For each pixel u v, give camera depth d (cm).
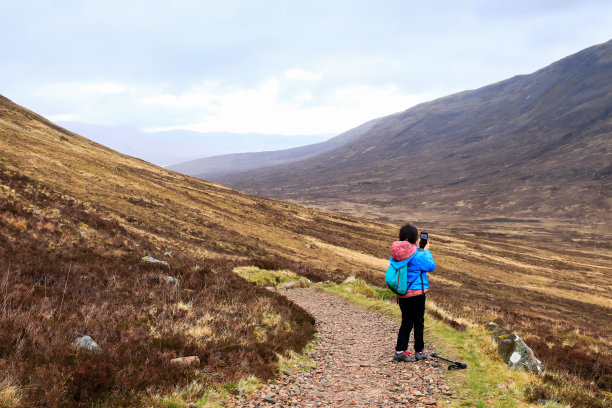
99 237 2123
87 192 6091
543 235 19012
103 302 908
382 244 10150
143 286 1179
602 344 1617
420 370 711
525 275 8794
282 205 13362
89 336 644
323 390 632
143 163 13062
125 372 547
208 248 5203
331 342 988
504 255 11306
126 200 6506
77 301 885
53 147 8744
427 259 744
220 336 794
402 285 743
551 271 9694
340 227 11656
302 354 859
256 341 828
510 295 6544
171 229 5728
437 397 582
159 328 779
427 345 865
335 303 1625
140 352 629
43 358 517
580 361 1129
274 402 557
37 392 438
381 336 1030
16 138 8012
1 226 1525
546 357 1149
